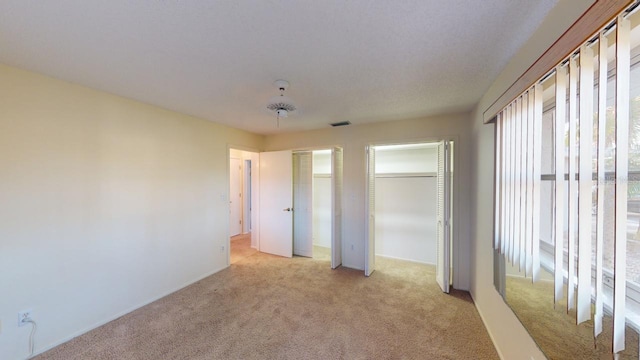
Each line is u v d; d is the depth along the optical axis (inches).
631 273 33.3
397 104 108.6
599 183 34.3
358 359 73.7
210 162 141.6
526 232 57.6
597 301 35.1
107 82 85.2
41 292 78.0
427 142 130.6
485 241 91.4
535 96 52.9
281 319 95.0
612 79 36.8
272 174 180.5
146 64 72.1
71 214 85.3
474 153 109.4
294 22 52.6
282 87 86.5
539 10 48.3
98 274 92.2
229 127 155.7
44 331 78.4
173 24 53.3
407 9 48.3
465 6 47.4
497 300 77.5
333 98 101.0
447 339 82.9
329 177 203.5
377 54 66.2
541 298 52.6
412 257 166.7
